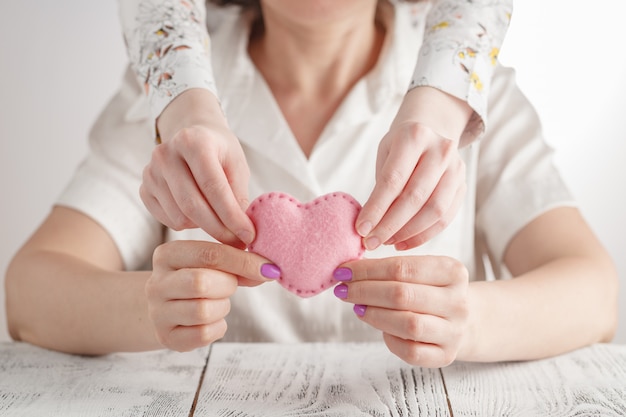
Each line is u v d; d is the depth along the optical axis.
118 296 0.72
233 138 0.63
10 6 1.26
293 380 0.65
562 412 0.59
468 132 0.72
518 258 0.89
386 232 0.60
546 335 0.70
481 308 0.68
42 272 0.77
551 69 1.25
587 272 0.79
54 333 0.74
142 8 0.74
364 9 0.90
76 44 1.28
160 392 0.63
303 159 0.88
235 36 0.95
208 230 0.60
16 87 1.29
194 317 0.59
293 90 0.94
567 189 0.92
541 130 0.96
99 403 0.60
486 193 0.95
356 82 0.95
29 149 1.31
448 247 0.92
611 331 0.79
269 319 0.90
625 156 1.26
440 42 0.71
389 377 0.66
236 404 0.60
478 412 0.59
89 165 0.93
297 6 0.81
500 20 0.76
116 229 0.89
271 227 0.61
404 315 0.59
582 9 1.23
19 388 0.64
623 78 1.24
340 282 0.62
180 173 0.59
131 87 0.97
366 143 0.91
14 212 1.33
